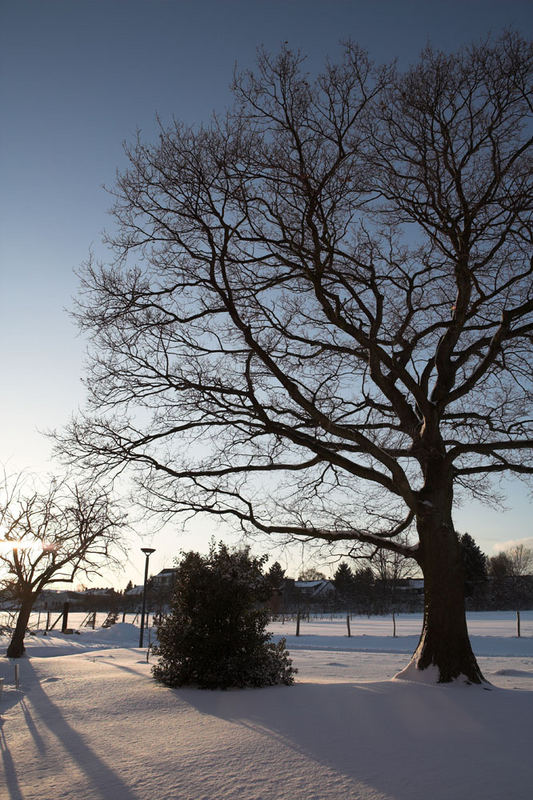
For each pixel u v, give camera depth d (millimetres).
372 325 13672
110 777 5973
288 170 12953
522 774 5996
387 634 37469
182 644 11781
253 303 14688
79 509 22859
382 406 16422
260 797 5352
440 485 13797
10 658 20125
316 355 15547
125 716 9047
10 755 6906
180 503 14562
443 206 13898
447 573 12984
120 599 71062
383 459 12750
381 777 5898
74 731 8094
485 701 9914
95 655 21719
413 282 15469
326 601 77250
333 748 6949
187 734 7758
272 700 9891
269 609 12898
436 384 14875
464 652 12367
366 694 10273
